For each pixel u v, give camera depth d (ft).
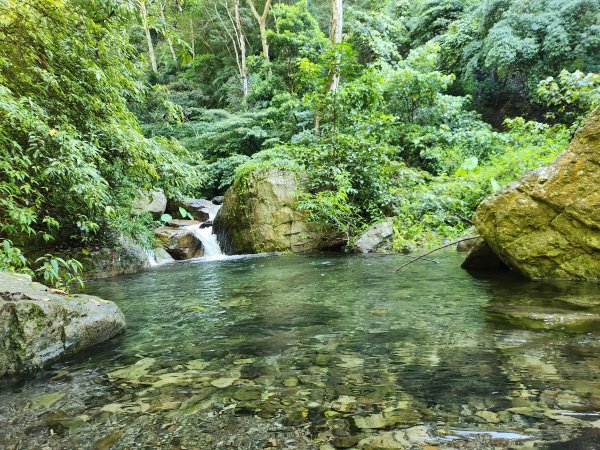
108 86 13.60
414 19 53.16
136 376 5.05
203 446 3.28
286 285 12.01
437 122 34.35
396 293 9.68
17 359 5.32
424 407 3.74
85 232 17.37
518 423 3.33
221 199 43.70
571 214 9.31
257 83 56.34
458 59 44.04
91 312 6.75
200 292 11.75
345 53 26.48
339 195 22.44
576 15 32.30
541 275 10.13
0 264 8.03
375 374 4.66
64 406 4.20
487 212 11.03
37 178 11.61
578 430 3.17
